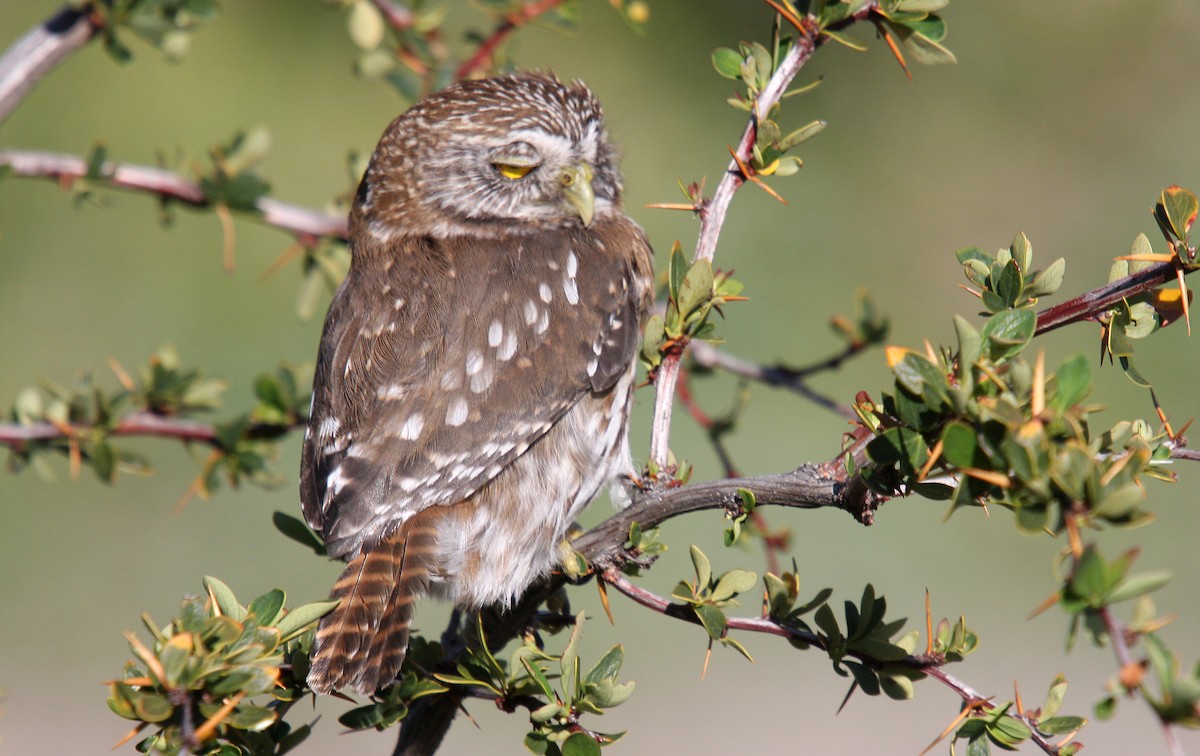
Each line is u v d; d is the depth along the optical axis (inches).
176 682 194.7
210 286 741.9
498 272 312.3
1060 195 869.2
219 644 199.8
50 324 706.2
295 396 342.6
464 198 334.0
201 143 818.2
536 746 223.6
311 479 297.4
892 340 778.8
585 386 302.8
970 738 216.4
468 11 810.2
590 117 342.6
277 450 350.0
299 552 637.9
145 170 345.1
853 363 741.3
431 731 254.2
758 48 256.7
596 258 323.9
